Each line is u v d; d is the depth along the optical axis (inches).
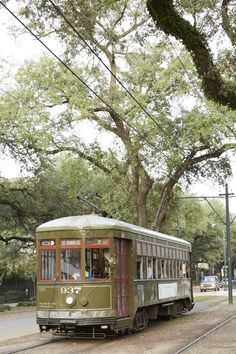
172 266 964.0
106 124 1366.9
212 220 3462.1
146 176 1408.7
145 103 1294.3
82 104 1279.5
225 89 512.1
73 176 1411.2
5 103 1295.5
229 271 1593.3
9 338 719.1
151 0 476.4
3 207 1631.4
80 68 1312.7
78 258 679.1
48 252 692.1
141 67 1306.6
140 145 1323.8
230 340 660.7
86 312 663.1
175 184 1520.7
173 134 1327.5
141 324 770.8
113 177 1409.9
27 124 1275.8
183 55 1244.5
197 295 2185.0
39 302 685.3
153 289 823.1
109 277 672.4
